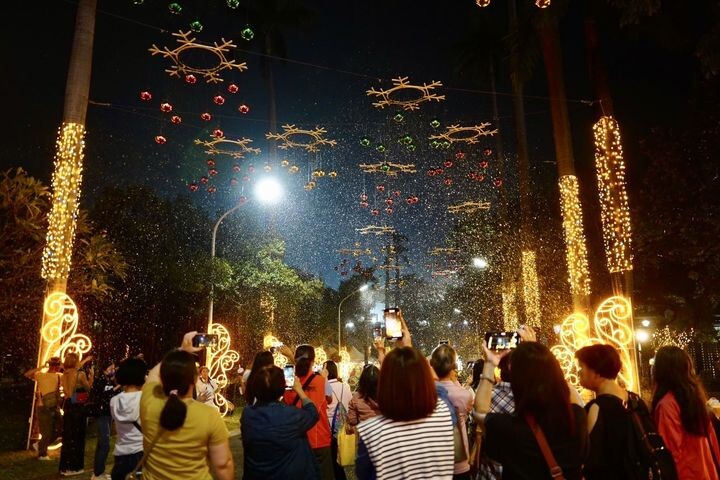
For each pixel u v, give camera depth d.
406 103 13.52
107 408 9.62
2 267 14.01
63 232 13.62
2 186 13.26
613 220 15.98
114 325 26.17
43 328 13.23
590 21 17.19
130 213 25.31
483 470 4.38
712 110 15.04
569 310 26.89
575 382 16.39
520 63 18.05
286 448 4.40
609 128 16.50
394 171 16.83
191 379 3.92
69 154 13.92
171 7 10.73
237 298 25.78
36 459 11.76
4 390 26.58
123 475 5.63
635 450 3.66
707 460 4.32
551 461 3.01
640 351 25.66
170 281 24.61
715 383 26.55
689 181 15.60
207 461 4.14
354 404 6.25
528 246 23.27
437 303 49.56
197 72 11.76
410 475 3.26
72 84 14.28
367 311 59.28
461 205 23.66
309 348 6.94
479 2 8.16
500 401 4.36
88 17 14.70
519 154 23.77
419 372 3.40
